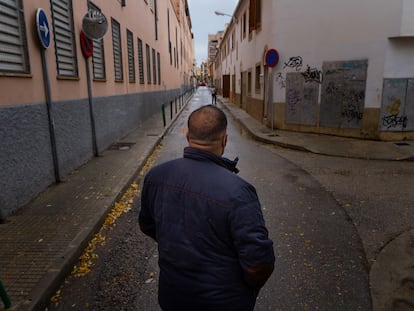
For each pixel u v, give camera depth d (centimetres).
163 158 880
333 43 1089
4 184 439
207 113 167
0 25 452
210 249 154
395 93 992
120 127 1104
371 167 760
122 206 521
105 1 961
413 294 302
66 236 394
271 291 309
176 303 164
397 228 441
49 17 589
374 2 973
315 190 598
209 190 154
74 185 587
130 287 317
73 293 309
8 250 362
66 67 674
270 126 1345
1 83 443
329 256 371
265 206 522
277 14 1216
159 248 168
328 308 286
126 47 1213
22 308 267
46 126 566
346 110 1084
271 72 1293
